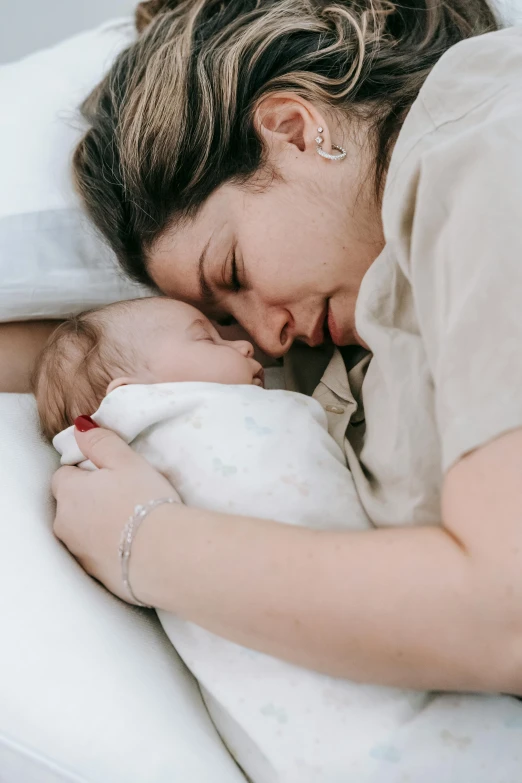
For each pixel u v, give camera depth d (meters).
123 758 0.60
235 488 0.70
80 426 0.77
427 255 0.61
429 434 0.65
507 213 0.55
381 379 0.74
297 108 0.82
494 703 0.61
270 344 0.91
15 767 0.61
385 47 0.87
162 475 0.73
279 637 0.55
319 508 0.70
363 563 0.52
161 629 0.75
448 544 0.51
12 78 1.18
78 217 1.04
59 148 1.07
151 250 0.90
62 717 0.61
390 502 0.69
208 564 0.58
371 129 0.81
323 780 0.59
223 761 0.64
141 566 0.62
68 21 1.72
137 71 0.92
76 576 0.72
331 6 0.90
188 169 0.83
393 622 0.50
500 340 0.52
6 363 1.03
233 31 0.88
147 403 0.75
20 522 0.74
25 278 1.00
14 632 0.65
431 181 0.60
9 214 1.03
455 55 0.69
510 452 0.49
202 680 0.66
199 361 0.85
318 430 0.77
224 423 0.74
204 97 0.82
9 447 0.83
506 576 0.47
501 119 0.59
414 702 0.61
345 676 0.55
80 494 0.71
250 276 0.85
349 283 0.84
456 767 0.58
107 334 0.87
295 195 0.81
